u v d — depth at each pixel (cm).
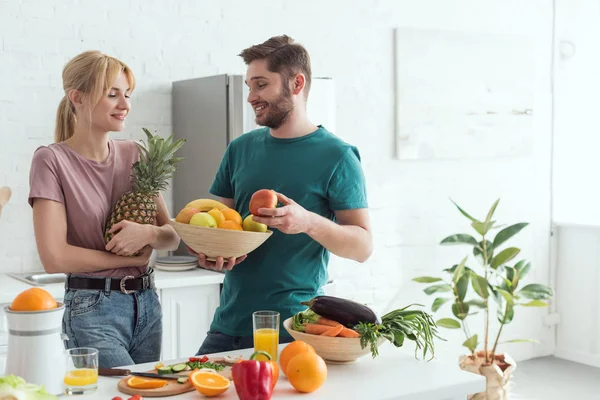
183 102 399
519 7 522
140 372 191
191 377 177
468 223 511
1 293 311
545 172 540
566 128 543
